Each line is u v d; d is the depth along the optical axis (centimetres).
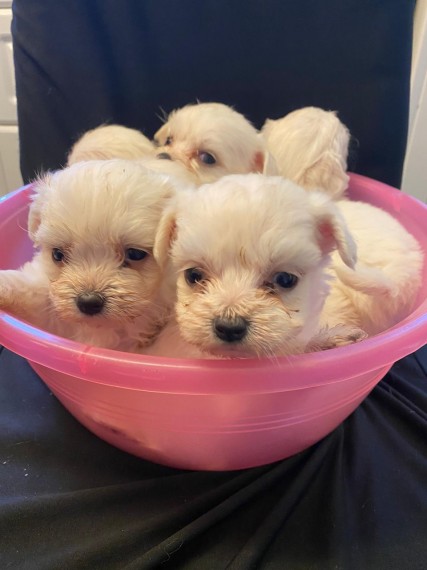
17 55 34
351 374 19
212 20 34
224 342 19
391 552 21
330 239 22
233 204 20
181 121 35
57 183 23
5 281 25
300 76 35
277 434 23
